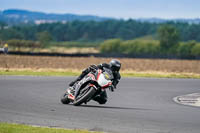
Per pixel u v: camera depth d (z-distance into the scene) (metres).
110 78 44.66
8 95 55.72
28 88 66.88
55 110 42.53
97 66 45.41
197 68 177.25
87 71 45.91
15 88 66.00
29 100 50.97
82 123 35.31
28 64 165.88
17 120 35.78
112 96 61.38
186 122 37.88
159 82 90.69
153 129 33.66
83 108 44.78
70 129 32.00
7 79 83.06
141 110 45.75
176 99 60.19
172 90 74.12
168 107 49.91
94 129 32.81
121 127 34.03
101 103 48.09
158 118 39.81
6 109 42.22
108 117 39.06
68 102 48.66
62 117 38.12
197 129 34.31
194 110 47.38
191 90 75.50
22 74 98.50
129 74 113.19
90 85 44.50
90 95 44.47
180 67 181.00
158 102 55.47
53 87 70.81
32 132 29.45
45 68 143.88
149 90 72.31
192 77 109.94
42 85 73.38
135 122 36.81
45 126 33.34
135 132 32.09
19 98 52.69
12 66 148.75
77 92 45.47
